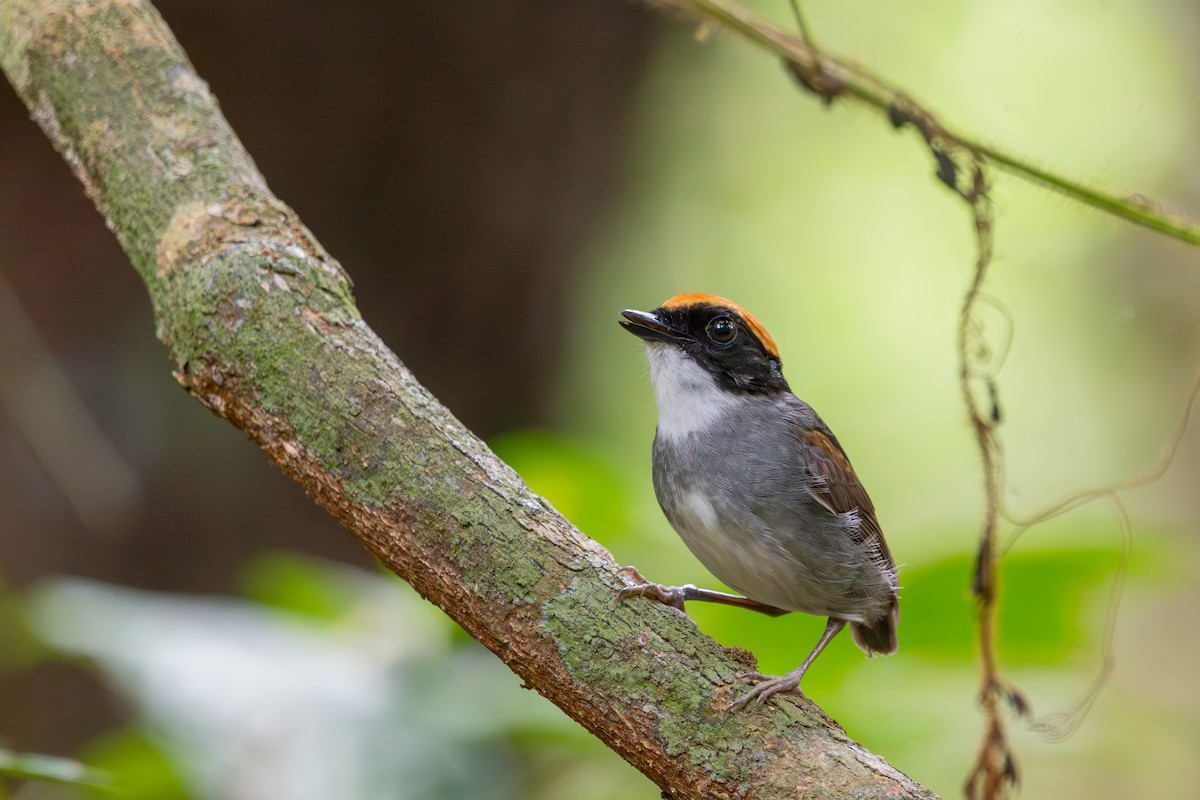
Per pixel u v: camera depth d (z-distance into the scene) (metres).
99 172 6.52
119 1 7.03
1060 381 17.73
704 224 16.62
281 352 5.64
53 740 10.47
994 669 6.70
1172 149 16.12
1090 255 17.64
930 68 16.45
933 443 17.67
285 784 7.64
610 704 5.28
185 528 11.28
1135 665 16.05
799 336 17.92
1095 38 16.45
